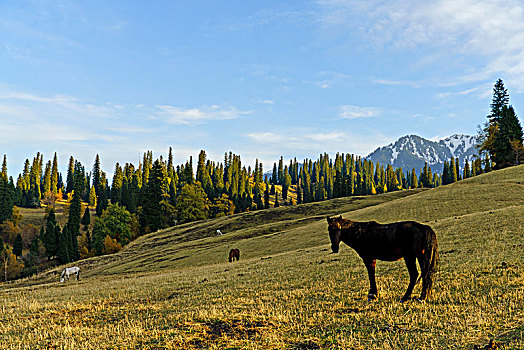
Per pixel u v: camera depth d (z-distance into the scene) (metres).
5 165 164.12
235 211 156.25
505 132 93.00
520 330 8.50
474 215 33.62
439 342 8.50
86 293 21.20
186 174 148.75
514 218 26.59
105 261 62.97
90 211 158.75
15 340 11.38
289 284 16.89
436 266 11.59
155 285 21.84
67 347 10.14
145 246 76.12
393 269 17.42
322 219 67.31
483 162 106.12
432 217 48.66
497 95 100.50
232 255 40.56
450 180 179.38
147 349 9.58
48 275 54.78
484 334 8.61
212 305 13.90
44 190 178.38
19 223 130.62
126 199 143.62
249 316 11.64
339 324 10.32
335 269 19.55
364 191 176.88
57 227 96.31
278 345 9.14
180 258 50.78
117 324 12.41
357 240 12.27
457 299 11.41
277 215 87.00
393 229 11.84
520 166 76.31
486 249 19.02
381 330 9.59
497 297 11.09
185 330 10.73
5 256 83.00
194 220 110.69
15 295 24.28
